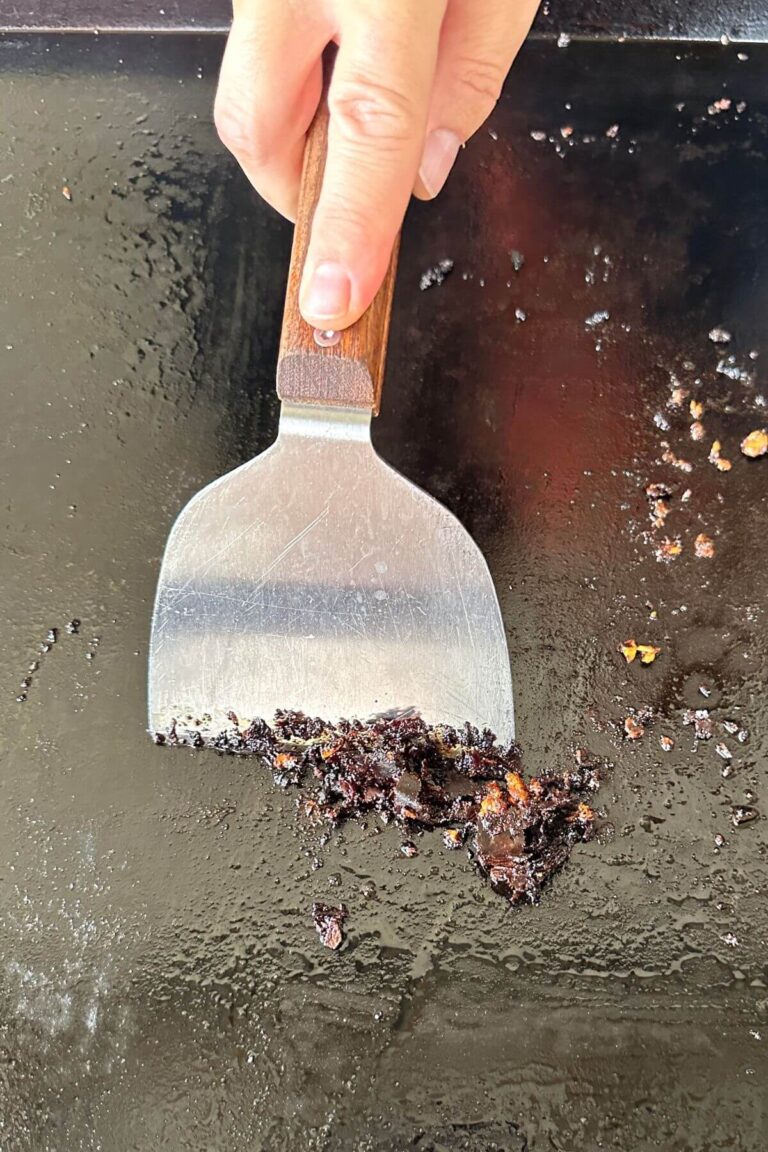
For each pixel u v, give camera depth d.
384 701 0.36
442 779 0.36
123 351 0.42
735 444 0.40
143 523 0.39
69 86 0.46
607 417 0.40
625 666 0.38
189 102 0.46
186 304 0.42
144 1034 0.34
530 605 0.38
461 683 0.36
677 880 0.35
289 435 0.36
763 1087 0.33
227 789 0.36
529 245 0.43
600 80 0.46
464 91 0.37
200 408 0.41
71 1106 0.33
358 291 0.32
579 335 0.42
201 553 0.36
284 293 0.42
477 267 0.42
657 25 0.46
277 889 0.35
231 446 0.40
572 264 0.43
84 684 0.38
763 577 0.38
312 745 0.36
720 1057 0.34
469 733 0.36
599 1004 0.34
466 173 0.44
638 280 0.42
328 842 0.36
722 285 0.42
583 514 0.39
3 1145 0.33
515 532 0.39
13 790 0.36
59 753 0.37
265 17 0.32
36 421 0.41
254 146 0.34
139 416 0.41
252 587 0.36
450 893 0.35
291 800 0.36
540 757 0.37
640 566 0.39
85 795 0.36
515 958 0.35
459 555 0.37
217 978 0.35
